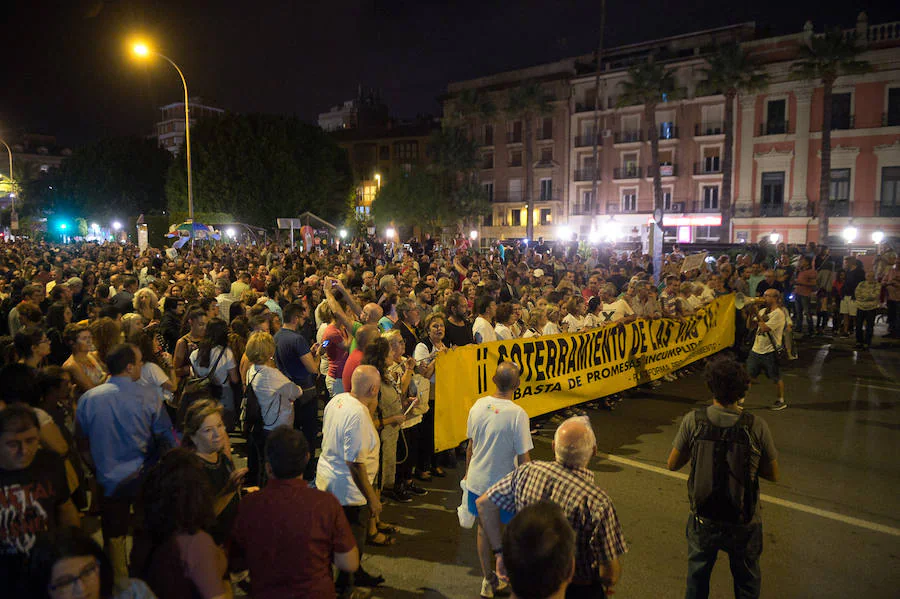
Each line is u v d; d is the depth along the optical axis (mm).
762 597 4281
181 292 9000
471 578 4484
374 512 4059
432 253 24094
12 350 5023
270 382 5109
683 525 5387
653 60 41344
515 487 3174
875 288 13516
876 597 4285
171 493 2479
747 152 40406
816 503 5867
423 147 66812
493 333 7426
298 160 42156
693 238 44031
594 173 44344
